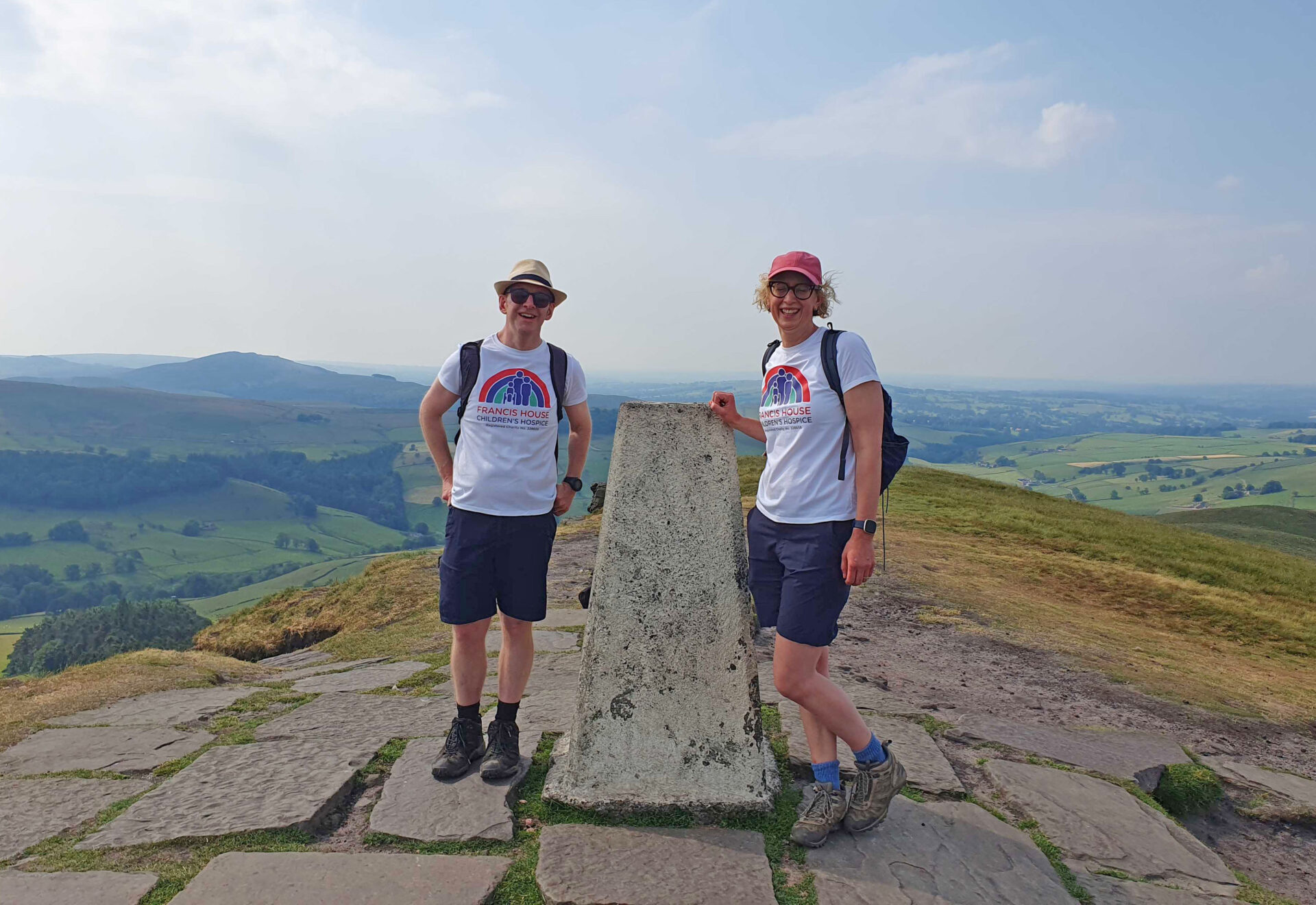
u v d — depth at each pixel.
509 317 3.46
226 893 2.60
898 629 7.91
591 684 3.39
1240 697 6.68
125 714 4.73
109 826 3.10
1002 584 11.95
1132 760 4.42
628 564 3.48
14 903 2.55
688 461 3.56
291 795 3.31
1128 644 8.66
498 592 3.50
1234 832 4.09
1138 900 2.92
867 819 3.08
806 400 3.03
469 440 3.45
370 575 11.27
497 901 2.62
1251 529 39.78
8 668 48.44
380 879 2.71
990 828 3.31
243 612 11.02
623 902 2.59
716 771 3.27
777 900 2.66
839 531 2.97
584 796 3.21
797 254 3.07
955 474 29.48
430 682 5.50
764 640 6.70
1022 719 5.20
